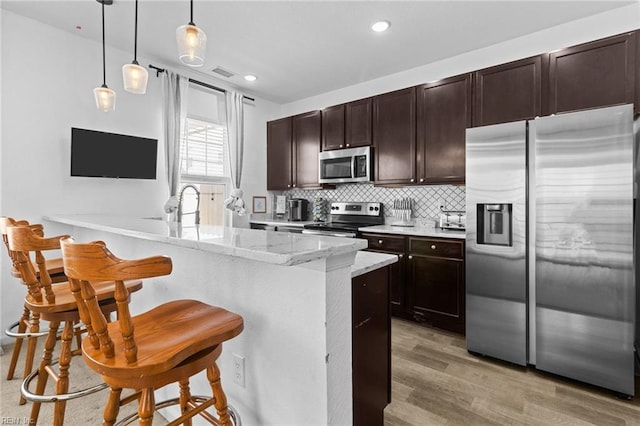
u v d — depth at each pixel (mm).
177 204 3500
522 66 2615
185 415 1038
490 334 2289
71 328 1377
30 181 2676
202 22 2703
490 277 2271
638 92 2176
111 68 3143
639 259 2029
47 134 2762
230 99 4133
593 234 1869
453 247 2748
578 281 1930
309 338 1075
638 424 1633
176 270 1630
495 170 2215
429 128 3152
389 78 3793
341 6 2488
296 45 3086
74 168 2834
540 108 2533
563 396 1871
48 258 2764
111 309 1457
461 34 2883
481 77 2822
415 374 2121
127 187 3283
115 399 1012
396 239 3094
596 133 1841
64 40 2844
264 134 4695
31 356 1803
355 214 4031
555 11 2537
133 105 3299
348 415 1128
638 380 2023
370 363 1376
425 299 2912
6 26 2541
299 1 2422
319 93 4406
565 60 2432
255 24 2725
